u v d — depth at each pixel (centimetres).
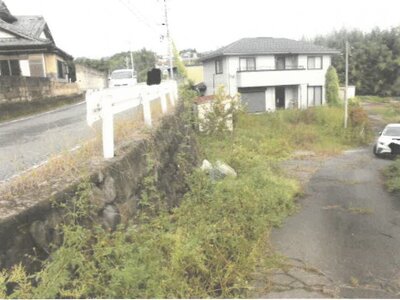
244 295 504
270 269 594
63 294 315
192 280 476
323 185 1156
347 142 2019
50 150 595
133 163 529
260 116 2280
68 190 373
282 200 915
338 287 546
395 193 1050
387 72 3962
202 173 838
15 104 1271
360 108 2317
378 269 601
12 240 296
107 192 437
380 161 1545
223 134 1673
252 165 1205
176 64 3250
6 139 758
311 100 2698
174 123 906
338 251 669
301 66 2648
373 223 812
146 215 530
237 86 2556
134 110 923
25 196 346
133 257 405
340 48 4450
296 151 1766
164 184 662
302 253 659
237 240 605
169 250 484
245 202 765
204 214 670
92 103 476
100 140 536
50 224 339
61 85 1811
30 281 302
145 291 384
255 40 2783
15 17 2075
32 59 1797
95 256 369
